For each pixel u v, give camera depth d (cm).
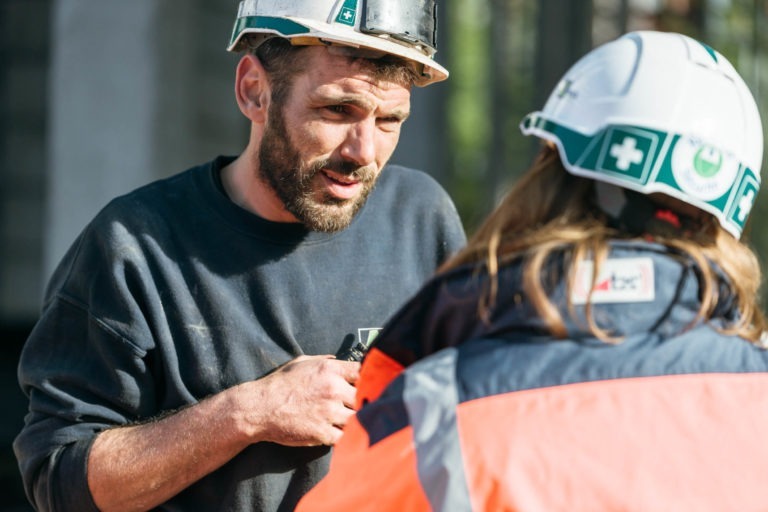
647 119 329
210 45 1512
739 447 303
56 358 449
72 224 1389
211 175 461
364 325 467
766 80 2286
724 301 326
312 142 429
